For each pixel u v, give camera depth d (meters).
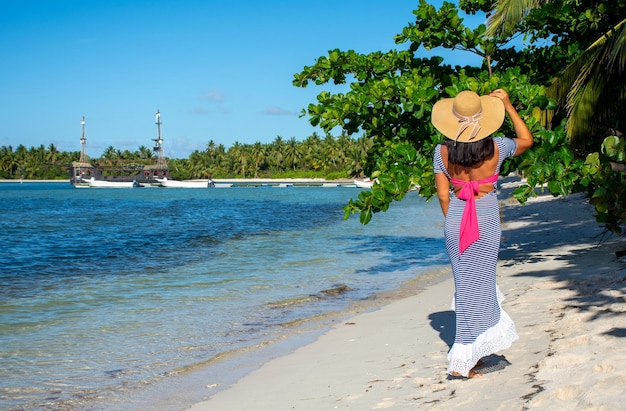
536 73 12.17
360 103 9.92
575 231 15.38
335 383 5.30
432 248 17.31
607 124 10.91
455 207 4.41
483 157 4.25
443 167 4.45
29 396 5.85
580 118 10.34
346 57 11.46
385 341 6.74
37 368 6.77
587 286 7.49
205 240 22.38
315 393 5.09
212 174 191.88
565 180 8.37
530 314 6.43
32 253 19.72
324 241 20.25
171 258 17.22
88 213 44.81
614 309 5.95
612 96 10.63
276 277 12.90
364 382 5.17
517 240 15.06
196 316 9.29
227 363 6.70
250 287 11.77
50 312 9.91
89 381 6.28
